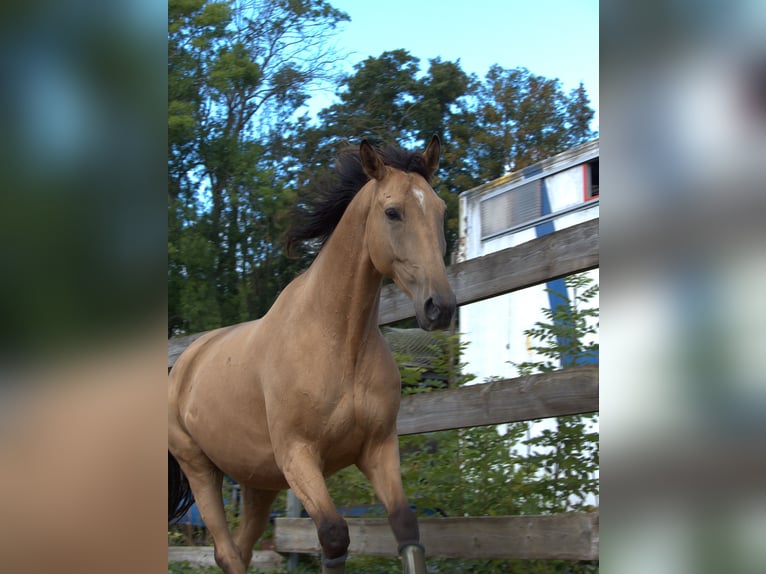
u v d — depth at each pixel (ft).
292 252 12.50
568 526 11.22
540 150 62.80
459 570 13.82
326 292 10.71
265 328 11.69
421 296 9.19
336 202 11.63
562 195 21.72
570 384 11.35
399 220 9.66
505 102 63.21
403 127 59.31
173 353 19.74
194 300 49.24
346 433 10.53
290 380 10.59
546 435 14.40
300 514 18.42
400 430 14.44
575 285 14.46
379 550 14.97
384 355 10.91
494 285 12.91
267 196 50.72
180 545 24.12
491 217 24.27
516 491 14.42
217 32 55.16
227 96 55.31
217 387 12.46
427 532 13.71
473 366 22.94
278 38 57.57
